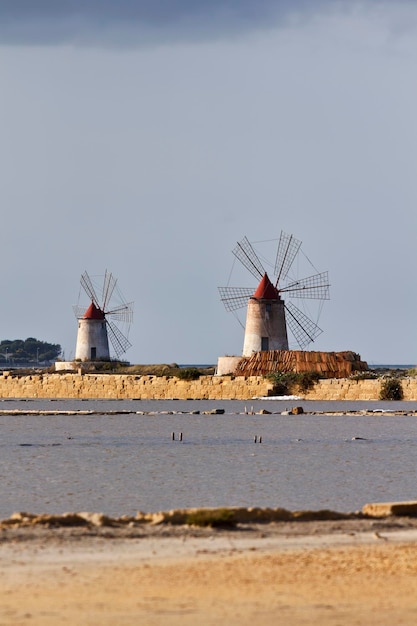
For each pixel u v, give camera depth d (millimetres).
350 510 111688
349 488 131625
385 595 68188
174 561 75312
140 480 139125
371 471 151125
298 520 91500
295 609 64625
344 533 86250
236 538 83000
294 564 75250
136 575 71312
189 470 151750
